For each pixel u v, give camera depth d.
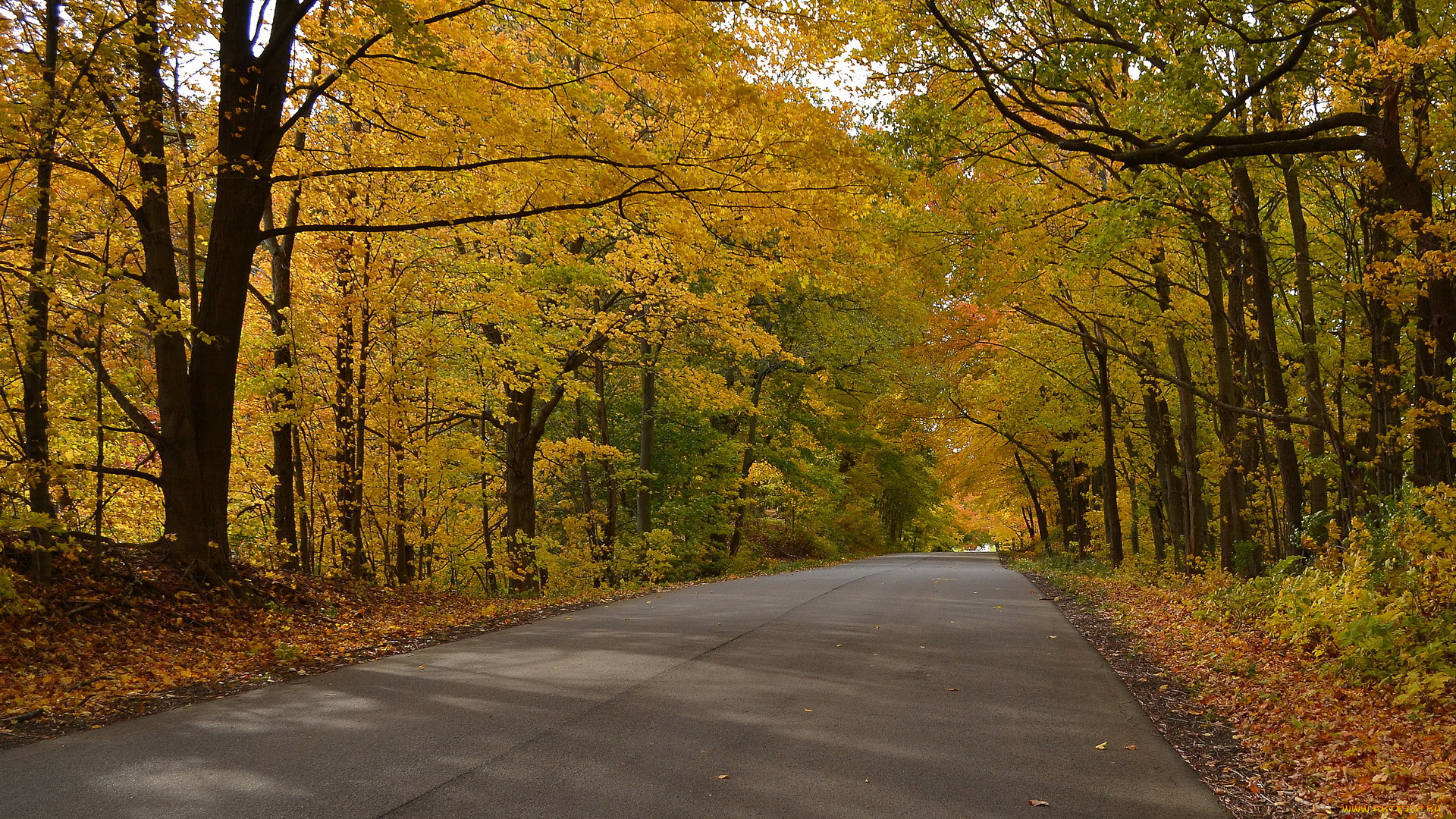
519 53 11.16
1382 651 7.38
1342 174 12.65
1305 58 10.67
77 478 10.52
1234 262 14.78
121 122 9.56
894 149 13.18
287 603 11.62
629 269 17.70
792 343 27.12
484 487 18.02
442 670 8.04
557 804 4.42
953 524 75.88
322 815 4.24
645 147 11.38
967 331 22.30
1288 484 13.92
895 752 5.43
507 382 16.39
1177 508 23.12
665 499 27.52
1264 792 4.85
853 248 12.36
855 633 10.70
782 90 10.81
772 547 39.78
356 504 15.01
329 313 14.34
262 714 6.29
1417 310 10.27
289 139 13.73
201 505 10.96
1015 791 4.74
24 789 4.61
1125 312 17.53
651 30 10.03
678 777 4.88
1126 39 11.46
